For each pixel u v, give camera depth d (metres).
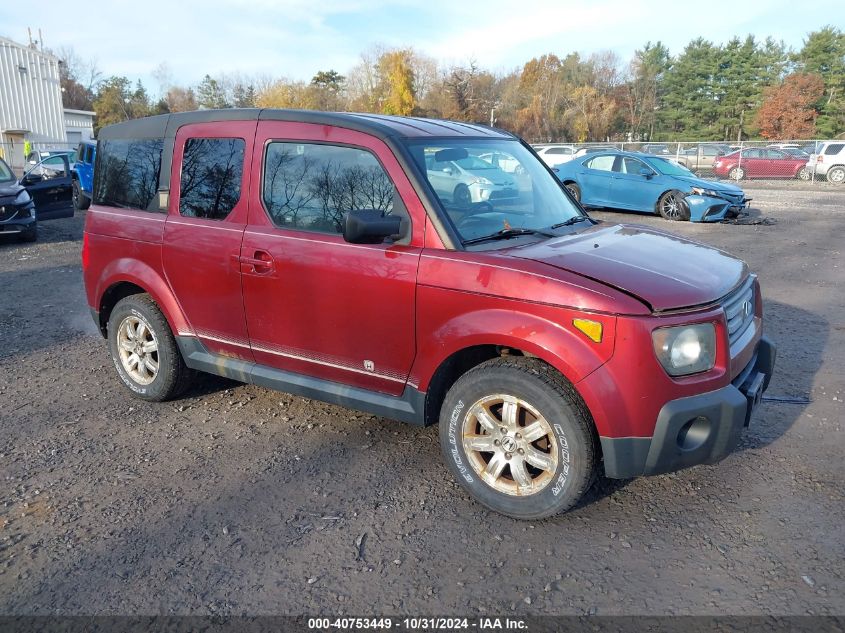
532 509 3.35
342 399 3.98
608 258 3.45
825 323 6.93
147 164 4.75
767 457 4.05
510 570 3.05
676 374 3.12
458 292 3.38
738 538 3.25
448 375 3.72
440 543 3.26
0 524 3.46
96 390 5.31
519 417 3.39
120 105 77.38
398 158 3.64
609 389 3.05
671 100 75.12
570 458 3.19
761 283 8.84
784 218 15.95
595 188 16.45
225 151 4.33
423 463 4.06
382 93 67.06
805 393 5.04
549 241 3.71
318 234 3.90
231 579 3.02
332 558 3.16
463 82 62.16
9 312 7.68
